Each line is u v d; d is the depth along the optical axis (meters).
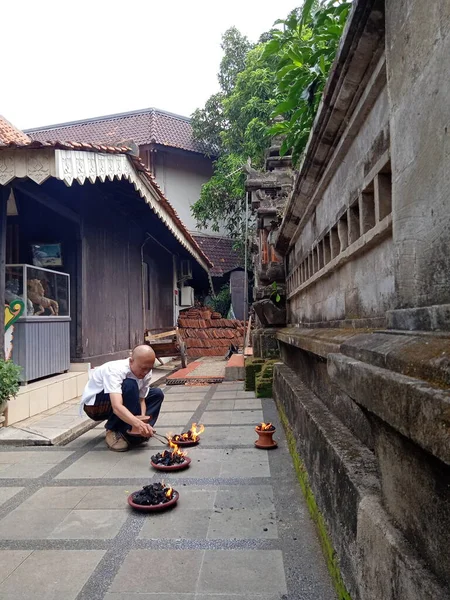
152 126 19.67
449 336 1.27
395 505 1.53
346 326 3.03
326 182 3.48
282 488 3.43
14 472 3.96
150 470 3.92
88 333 8.21
